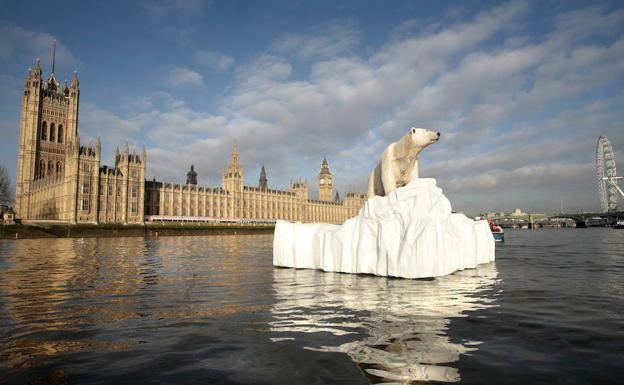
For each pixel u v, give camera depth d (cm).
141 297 1533
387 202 1992
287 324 1104
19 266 2730
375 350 880
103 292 1648
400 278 1861
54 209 13400
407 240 1850
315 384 706
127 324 1131
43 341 980
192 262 3014
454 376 737
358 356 842
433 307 1291
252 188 19138
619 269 2350
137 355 873
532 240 6819
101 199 12450
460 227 2406
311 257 2347
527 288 1641
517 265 2570
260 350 890
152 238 9519
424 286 1664
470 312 1225
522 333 1006
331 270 2148
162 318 1197
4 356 873
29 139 15962
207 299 1480
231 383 719
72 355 877
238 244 6256
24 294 1609
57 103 16775
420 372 755
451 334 996
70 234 9806
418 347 898
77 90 17250
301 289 1636
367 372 757
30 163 15862
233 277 2072
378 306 1309
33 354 887
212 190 16988
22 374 772
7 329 1086
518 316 1177
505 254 3584
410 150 2059
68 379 747
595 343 929
